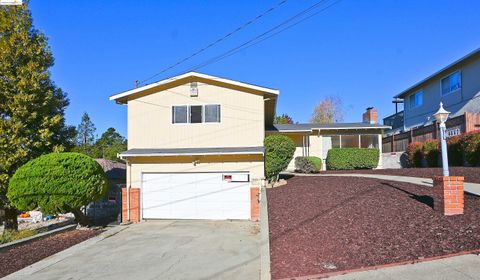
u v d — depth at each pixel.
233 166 15.70
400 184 12.58
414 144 21.81
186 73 16.27
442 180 7.87
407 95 30.88
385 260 6.14
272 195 14.67
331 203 11.18
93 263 9.50
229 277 7.65
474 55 21.38
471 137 16.33
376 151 23.62
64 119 18.56
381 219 8.45
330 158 23.84
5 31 16.69
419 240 6.72
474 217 7.15
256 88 16.08
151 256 9.88
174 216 15.81
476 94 21.45
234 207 15.59
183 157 15.88
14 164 16.12
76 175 13.36
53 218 22.42
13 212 17.08
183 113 16.47
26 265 9.60
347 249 7.09
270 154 16.42
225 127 16.31
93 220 16.97
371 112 29.12
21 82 15.95
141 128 16.53
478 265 5.35
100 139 65.81
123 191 15.86
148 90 16.58
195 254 9.83
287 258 7.23
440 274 5.28
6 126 15.80
